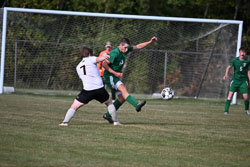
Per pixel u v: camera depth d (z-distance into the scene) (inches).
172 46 2401.6
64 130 923.4
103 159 663.8
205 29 2321.6
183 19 2070.6
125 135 889.5
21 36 2252.7
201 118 1318.9
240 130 1058.7
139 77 2393.0
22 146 730.8
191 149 775.1
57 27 2352.4
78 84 2361.0
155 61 2404.0
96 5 3031.5
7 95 1919.3
